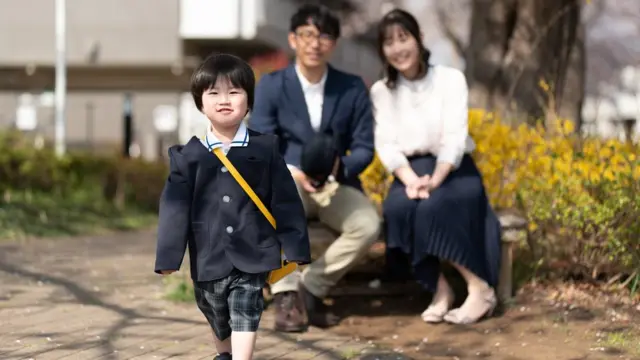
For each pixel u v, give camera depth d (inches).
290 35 197.5
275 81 199.5
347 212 188.7
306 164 182.4
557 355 165.3
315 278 190.4
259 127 198.2
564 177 208.4
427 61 198.5
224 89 132.3
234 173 133.3
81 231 389.1
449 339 179.5
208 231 133.5
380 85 202.5
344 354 166.6
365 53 1155.3
